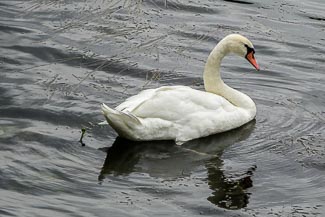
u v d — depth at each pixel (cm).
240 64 1916
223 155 1467
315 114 1661
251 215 1274
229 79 1827
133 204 1283
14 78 1725
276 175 1402
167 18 2123
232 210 1285
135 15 2117
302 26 2131
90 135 1498
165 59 1894
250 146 1506
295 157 1466
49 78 1741
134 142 1483
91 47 1920
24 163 1380
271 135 1555
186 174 1391
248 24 2123
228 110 1566
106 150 1448
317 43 2036
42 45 1898
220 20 2139
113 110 1422
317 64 1925
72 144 1458
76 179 1345
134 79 1781
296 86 1803
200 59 1909
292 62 1930
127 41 1967
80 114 1577
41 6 2122
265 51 1981
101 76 1780
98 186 1330
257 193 1341
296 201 1323
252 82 1817
